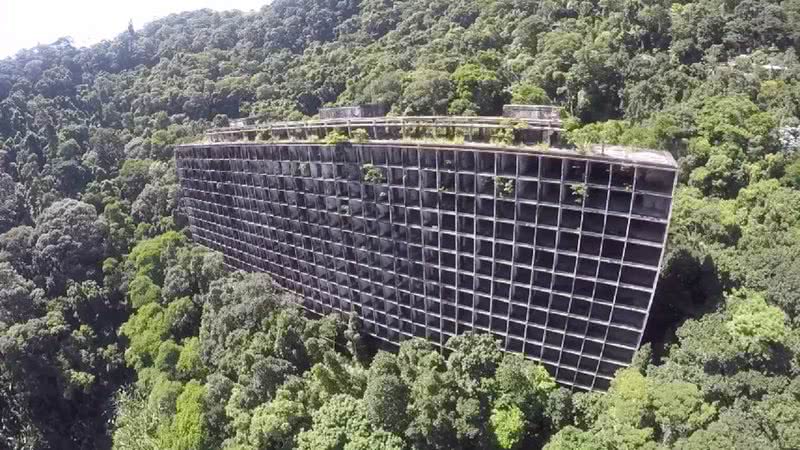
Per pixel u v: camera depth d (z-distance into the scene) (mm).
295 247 54469
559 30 81188
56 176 91000
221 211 65625
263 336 49188
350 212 46125
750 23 73375
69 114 104688
